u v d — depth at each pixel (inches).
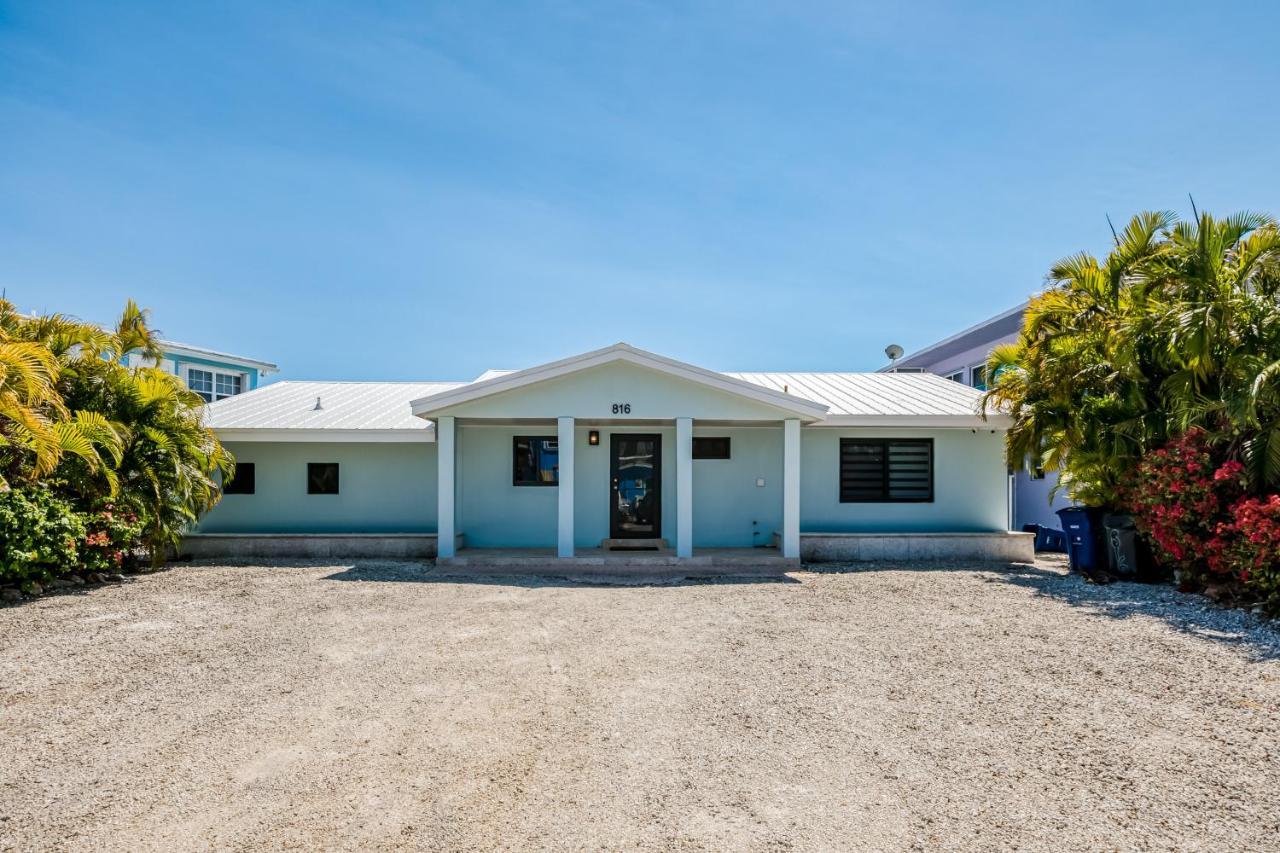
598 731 182.4
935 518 532.1
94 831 132.6
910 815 138.9
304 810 140.9
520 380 449.4
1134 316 394.0
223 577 418.0
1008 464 479.8
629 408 457.7
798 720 190.2
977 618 314.2
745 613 326.3
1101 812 140.0
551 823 136.0
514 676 229.0
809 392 591.8
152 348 497.4
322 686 217.5
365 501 527.8
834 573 446.6
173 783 152.4
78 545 378.6
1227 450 357.1
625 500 526.6
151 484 425.4
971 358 768.3
